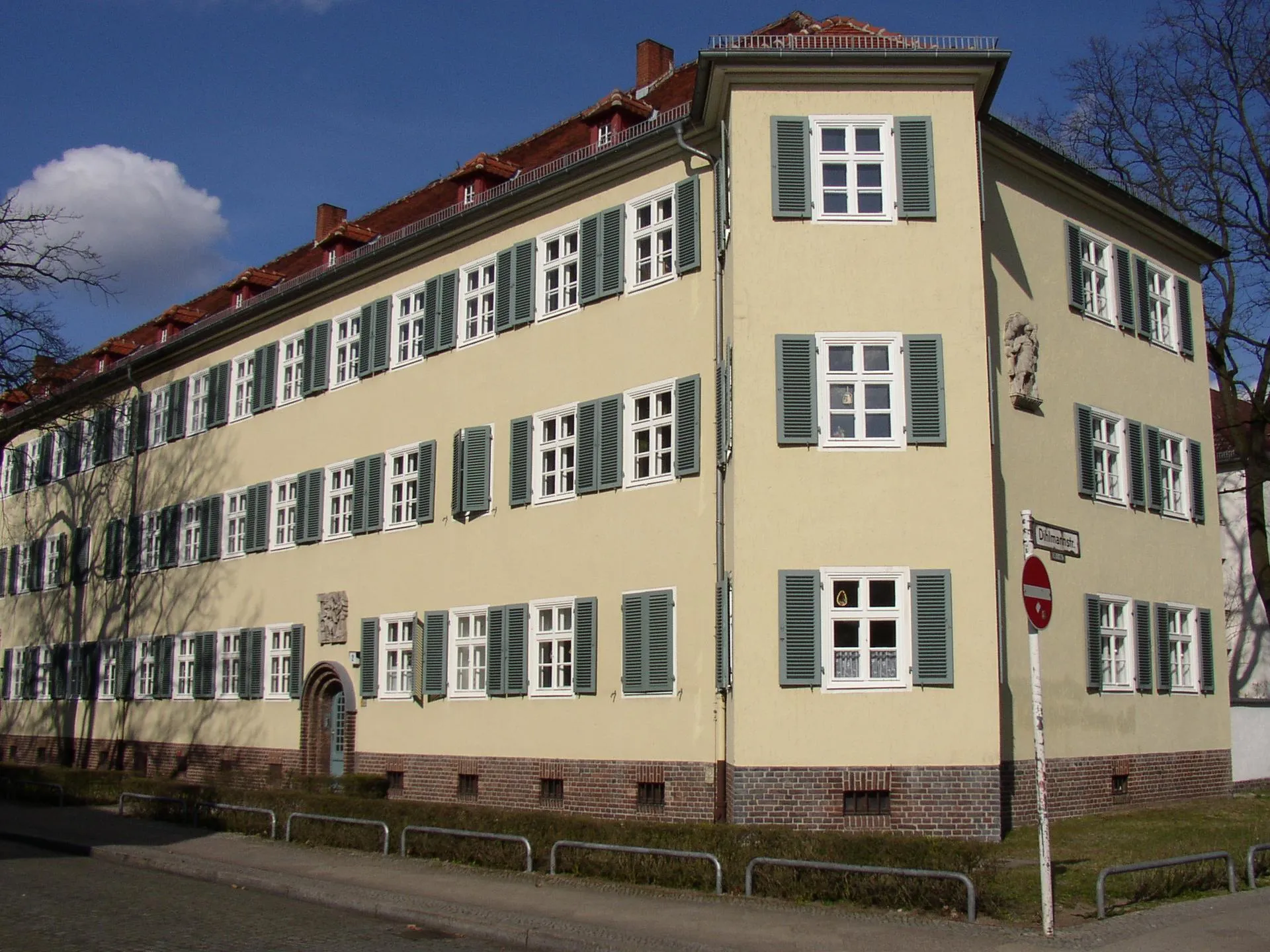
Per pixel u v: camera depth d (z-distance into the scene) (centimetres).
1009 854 1677
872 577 1862
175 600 3509
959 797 1802
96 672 3834
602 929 1220
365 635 2775
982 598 1850
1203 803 2370
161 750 3462
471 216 2611
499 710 2414
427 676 2583
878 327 1922
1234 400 3170
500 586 2456
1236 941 1127
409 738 2623
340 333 3045
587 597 2261
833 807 1806
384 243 2928
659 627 2112
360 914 1399
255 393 3297
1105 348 2427
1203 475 2678
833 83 2000
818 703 1828
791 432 1886
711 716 2020
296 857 1825
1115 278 2492
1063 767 2117
